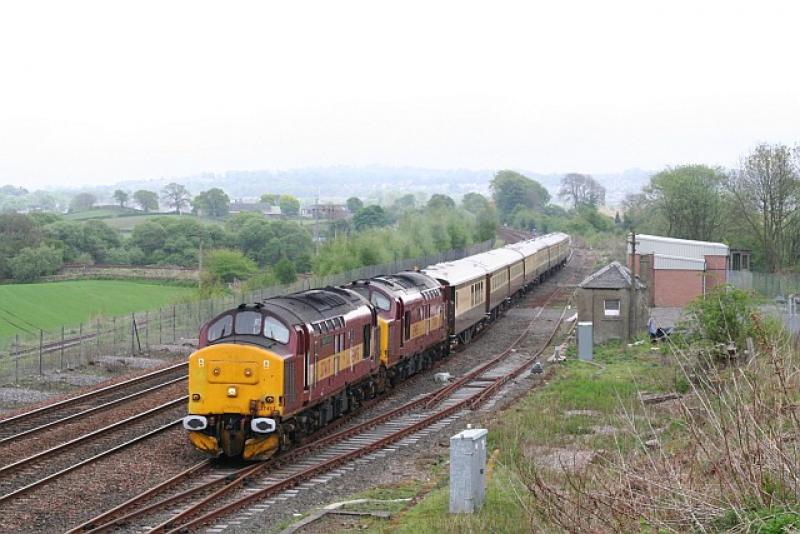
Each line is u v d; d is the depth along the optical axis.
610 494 18.19
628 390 43.31
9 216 135.38
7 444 33.78
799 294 79.44
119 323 73.81
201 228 146.12
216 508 25.66
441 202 170.75
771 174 99.81
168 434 35.59
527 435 33.78
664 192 114.88
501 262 83.69
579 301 65.12
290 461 31.84
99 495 27.02
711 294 45.44
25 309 101.19
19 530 23.77
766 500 16.58
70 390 47.38
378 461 32.03
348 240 115.12
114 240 146.38
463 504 23.41
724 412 19.36
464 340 66.75
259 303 32.47
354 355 39.22
